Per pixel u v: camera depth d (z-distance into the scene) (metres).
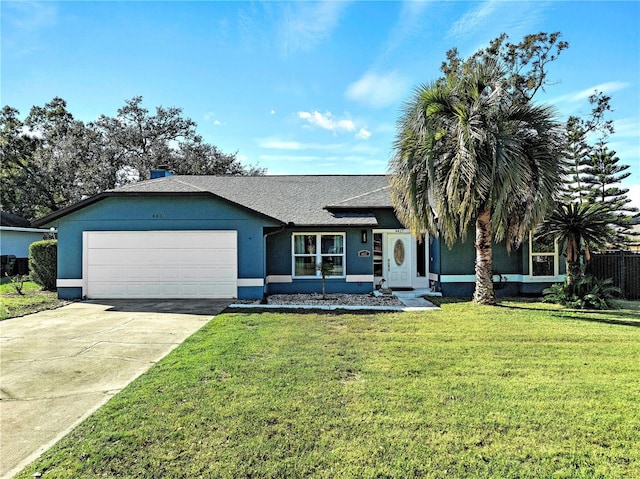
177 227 12.68
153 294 12.67
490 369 5.71
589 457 3.40
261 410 4.31
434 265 14.75
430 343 7.19
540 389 4.92
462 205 10.02
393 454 3.45
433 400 4.59
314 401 4.56
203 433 3.82
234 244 12.69
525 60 22.17
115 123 32.44
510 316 9.84
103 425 4.00
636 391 4.86
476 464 3.30
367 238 14.03
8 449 3.63
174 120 35.03
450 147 10.60
